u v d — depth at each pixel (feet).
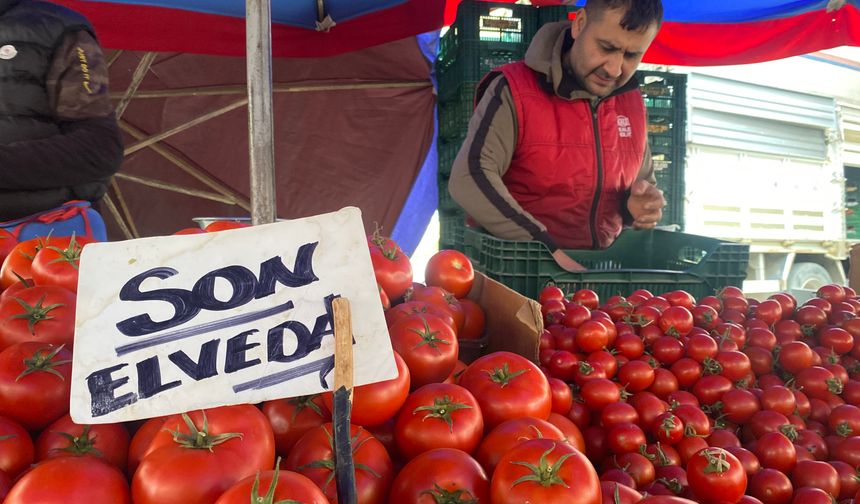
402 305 4.32
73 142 6.43
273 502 2.20
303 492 2.27
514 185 9.40
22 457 2.77
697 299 7.93
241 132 16.06
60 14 6.55
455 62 13.69
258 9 4.21
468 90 12.67
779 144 22.56
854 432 5.12
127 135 15.57
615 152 9.43
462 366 4.46
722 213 21.29
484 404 3.57
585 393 5.20
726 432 5.05
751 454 4.54
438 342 3.80
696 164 20.81
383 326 3.04
